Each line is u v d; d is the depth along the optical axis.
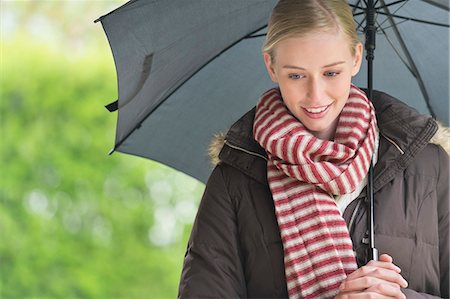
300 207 2.99
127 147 3.68
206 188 3.15
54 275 9.14
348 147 3.00
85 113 9.23
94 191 9.20
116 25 3.12
